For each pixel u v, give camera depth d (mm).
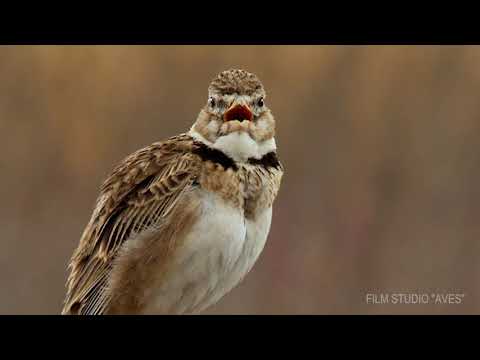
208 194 8797
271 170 9039
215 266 8797
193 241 8727
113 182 9234
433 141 16812
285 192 16125
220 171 8828
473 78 17109
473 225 16172
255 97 9031
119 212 9031
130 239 8922
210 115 9031
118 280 8906
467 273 15484
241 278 9141
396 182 16531
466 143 16812
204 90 16406
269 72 16531
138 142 16266
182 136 9227
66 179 16016
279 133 16391
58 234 15430
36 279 14781
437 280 15312
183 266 8781
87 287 9062
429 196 16469
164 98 16438
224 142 8891
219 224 8727
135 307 8938
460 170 16656
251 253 9016
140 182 9023
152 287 8875
